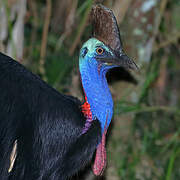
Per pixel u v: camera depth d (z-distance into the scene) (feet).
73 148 37.60
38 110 36.70
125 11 49.16
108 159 51.13
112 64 38.45
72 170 38.06
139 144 55.98
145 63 52.65
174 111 58.29
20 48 51.57
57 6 65.21
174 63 67.51
